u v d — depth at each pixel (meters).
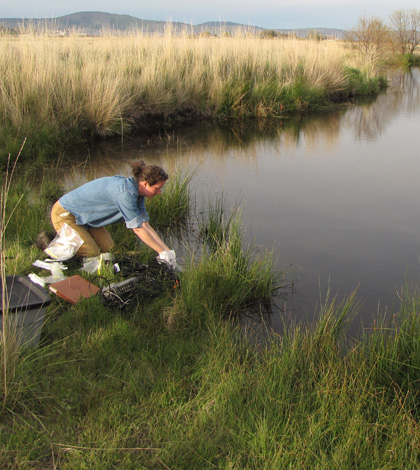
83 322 3.33
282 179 7.33
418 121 12.01
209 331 3.30
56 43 11.07
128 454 2.26
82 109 9.28
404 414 2.42
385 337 3.25
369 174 7.59
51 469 2.19
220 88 12.16
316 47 16.77
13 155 7.45
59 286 3.64
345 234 5.29
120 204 3.96
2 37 9.99
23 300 3.06
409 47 28.64
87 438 2.34
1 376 2.52
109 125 9.51
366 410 2.52
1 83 8.44
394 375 2.86
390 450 2.25
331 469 2.19
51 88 8.98
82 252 4.22
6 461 2.20
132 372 2.83
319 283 4.23
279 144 9.67
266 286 4.00
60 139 8.56
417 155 8.73
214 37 15.38
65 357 2.94
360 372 2.78
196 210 5.95
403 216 5.81
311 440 2.34
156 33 14.42
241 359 3.09
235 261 4.11
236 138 10.13
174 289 3.82
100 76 9.86
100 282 3.88
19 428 2.37
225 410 2.54
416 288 4.13
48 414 2.49
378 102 15.31
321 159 8.52
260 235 5.25
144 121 10.57
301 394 2.60
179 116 11.35
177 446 2.31
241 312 3.78
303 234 5.29
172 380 2.76
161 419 2.49
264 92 12.60
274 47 16.08
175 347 3.09
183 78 12.09
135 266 4.10
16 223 4.82
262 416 2.51
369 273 4.41
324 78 15.05
